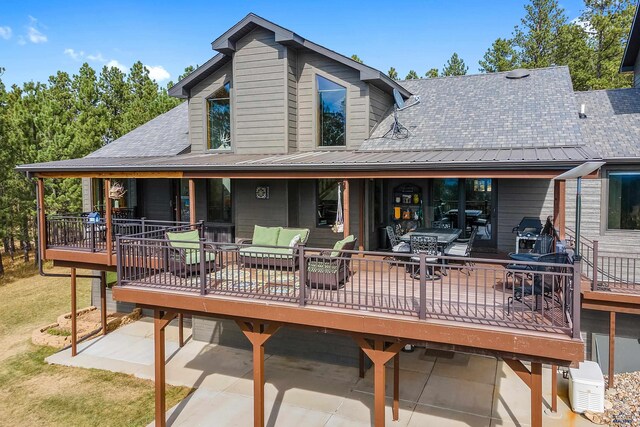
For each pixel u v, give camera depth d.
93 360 11.82
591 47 26.44
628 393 9.23
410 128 12.03
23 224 23.02
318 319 7.13
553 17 28.38
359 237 11.07
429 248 8.70
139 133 17.14
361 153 10.84
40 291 19.41
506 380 10.13
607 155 10.30
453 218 12.36
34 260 24.95
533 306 6.33
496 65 29.92
